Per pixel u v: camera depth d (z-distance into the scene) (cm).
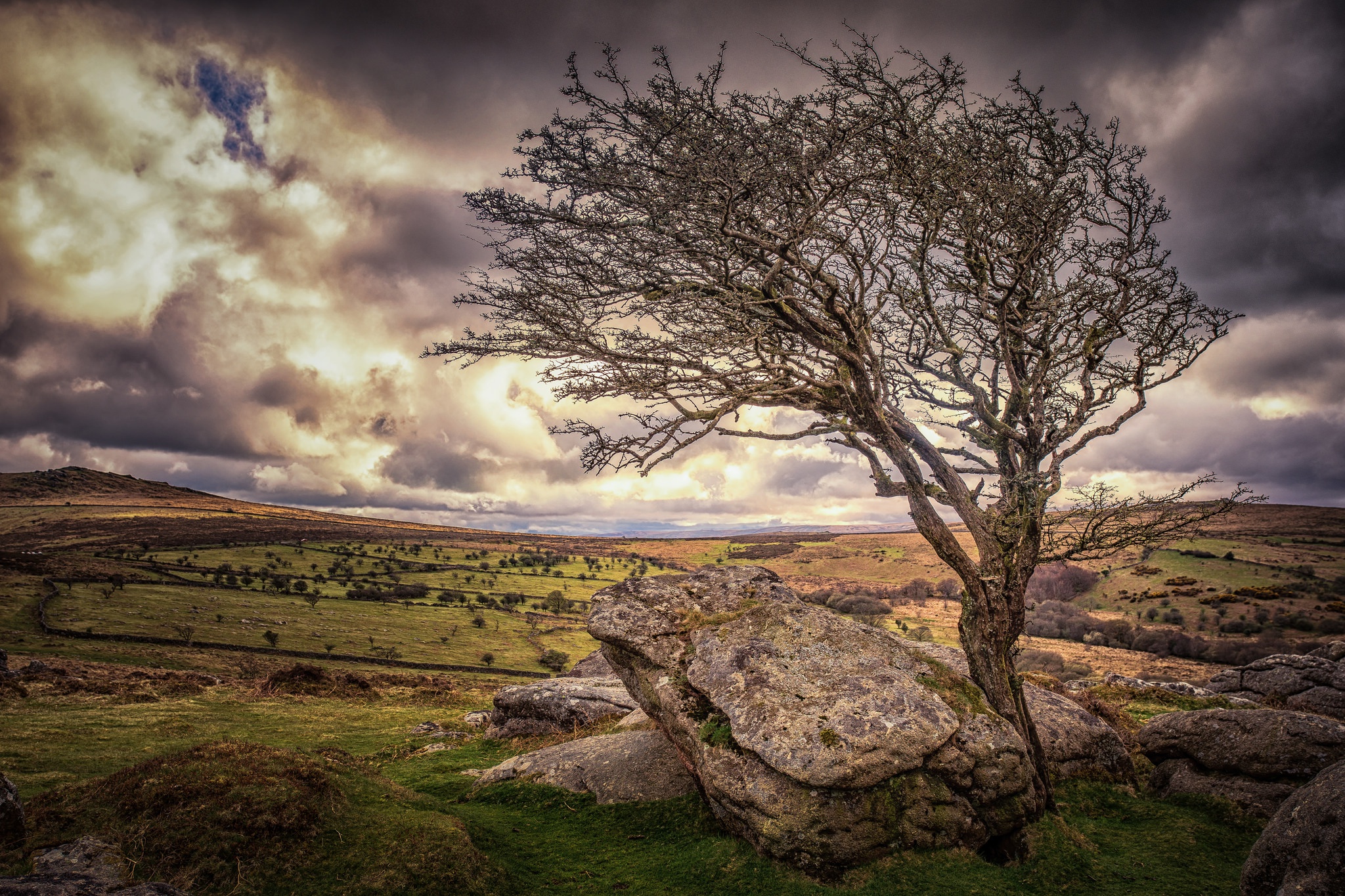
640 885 1038
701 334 1177
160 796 908
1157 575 10400
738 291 1143
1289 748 1313
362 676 4366
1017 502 1275
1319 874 692
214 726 2512
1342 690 2355
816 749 1070
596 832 1240
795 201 1068
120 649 7400
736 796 1093
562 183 1073
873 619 9931
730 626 1401
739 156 989
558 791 1384
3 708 2536
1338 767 776
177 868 806
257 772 1000
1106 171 1207
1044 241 1153
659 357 1187
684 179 1022
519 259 1155
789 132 1060
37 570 11569
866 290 1166
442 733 2455
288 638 9806
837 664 1262
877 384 1228
